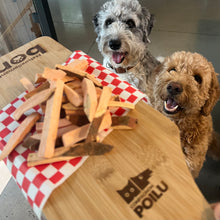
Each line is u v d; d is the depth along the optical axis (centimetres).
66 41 319
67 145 98
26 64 149
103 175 98
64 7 376
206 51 289
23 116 117
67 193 94
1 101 132
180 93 142
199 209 87
